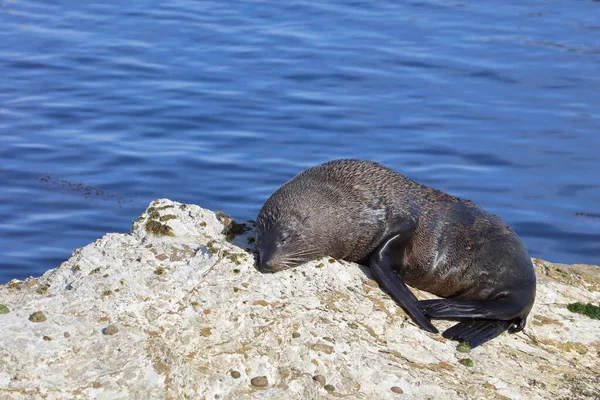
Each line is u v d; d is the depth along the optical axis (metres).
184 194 66.31
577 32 122.69
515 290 37.88
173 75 94.81
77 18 119.12
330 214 37.59
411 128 82.38
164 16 121.12
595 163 75.81
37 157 71.69
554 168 74.50
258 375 28.97
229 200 65.62
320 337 30.80
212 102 86.69
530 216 65.31
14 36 108.88
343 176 39.41
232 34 112.50
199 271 32.94
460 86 96.00
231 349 29.50
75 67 96.56
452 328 34.97
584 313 39.19
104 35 110.31
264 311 31.48
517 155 77.00
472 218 40.28
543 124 85.12
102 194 65.56
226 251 34.31
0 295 30.67
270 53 104.62
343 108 86.88
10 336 27.67
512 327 36.91
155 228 35.81
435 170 73.19
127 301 30.28
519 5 140.12
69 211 62.53
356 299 34.34
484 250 39.09
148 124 80.19
